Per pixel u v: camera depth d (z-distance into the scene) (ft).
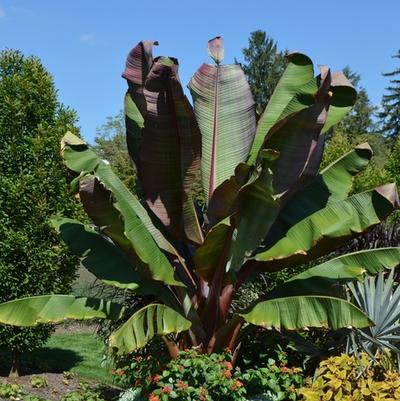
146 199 25.17
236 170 22.74
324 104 23.17
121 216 22.12
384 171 47.91
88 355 40.60
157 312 22.81
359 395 20.84
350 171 27.50
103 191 21.59
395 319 24.75
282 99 27.48
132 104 29.14
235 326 25.27
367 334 24.99
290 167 24.03
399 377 22.17
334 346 25.72
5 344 31.40
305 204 26.76
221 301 25.54
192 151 24.09
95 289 36.68
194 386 22.66
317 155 25.99
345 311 21.94
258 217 24.12
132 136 28.55
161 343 28.19
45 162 32.01
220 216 24.39
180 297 25.23
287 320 22.67
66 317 24.04
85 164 25.05
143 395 24.93
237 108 26.81
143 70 26.96
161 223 27.20
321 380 21.81
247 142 26.45
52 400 29.53
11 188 30.94
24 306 24.26
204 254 23.91
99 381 34.14
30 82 32.63
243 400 22.79
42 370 35.42
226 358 24.72
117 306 24.77
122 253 25.95
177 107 23.13
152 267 23.17
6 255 30.81
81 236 26.14
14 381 31.81
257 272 27.86
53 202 32.04
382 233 31.32
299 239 24.03
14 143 31.78
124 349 21.34
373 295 25.14
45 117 32.91
